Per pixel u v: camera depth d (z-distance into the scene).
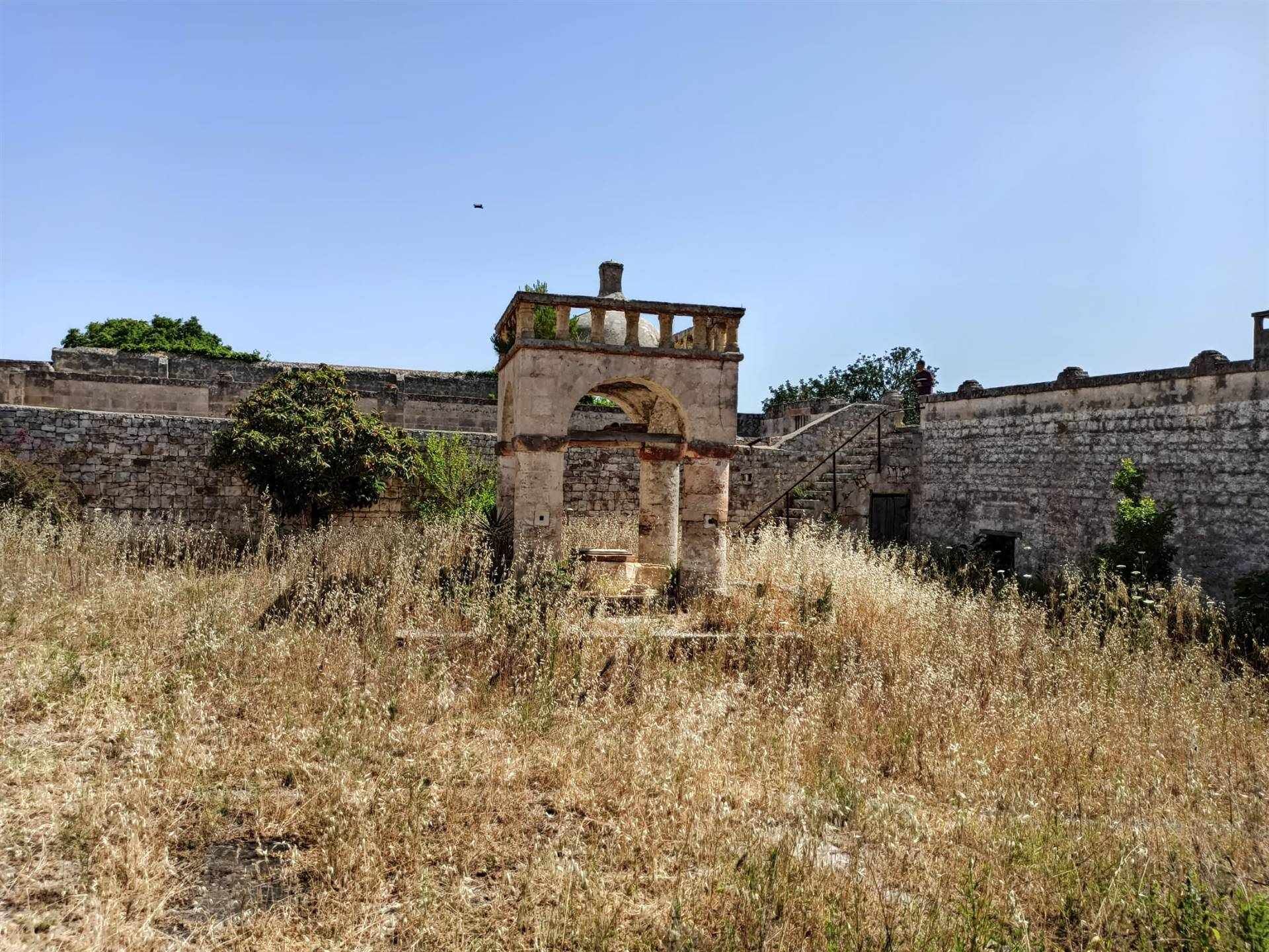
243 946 4.18
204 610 9.87
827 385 46.62
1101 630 11.31
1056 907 4.82
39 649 8.45
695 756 6.56
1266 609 11.66
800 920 4.56
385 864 4.93
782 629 10.12
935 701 7.91
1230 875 5.11
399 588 10.60
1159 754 6.98
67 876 4.72
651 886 4.92
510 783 6.23
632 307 11.70
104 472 17.42
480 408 25.86
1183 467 14.52
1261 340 13.34
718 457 11.97
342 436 17.02
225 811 5.68
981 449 19.42
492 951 4.22
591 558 14.05
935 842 5.52
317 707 7.52
